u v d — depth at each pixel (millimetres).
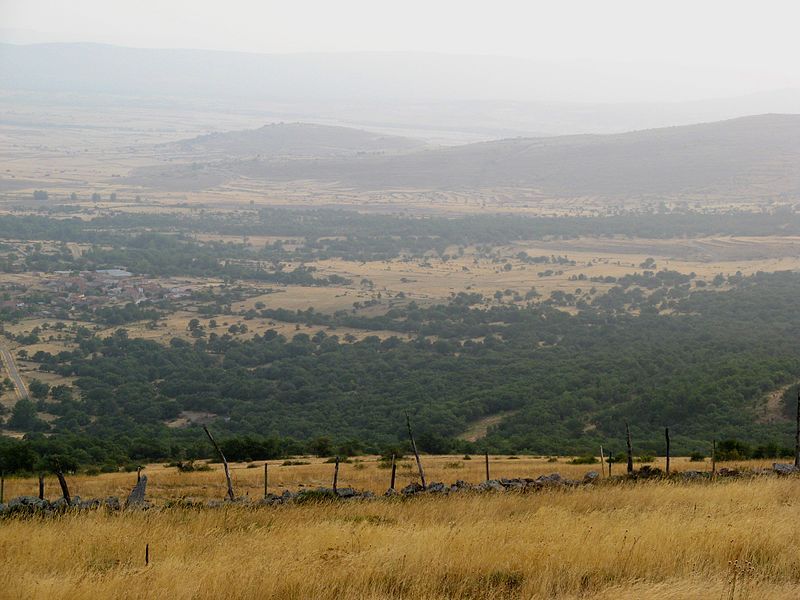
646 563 14148
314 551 15000
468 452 61781
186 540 16719
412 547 14758
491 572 13812
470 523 17656
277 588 12938
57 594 12828
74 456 56156
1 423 87938
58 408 93438
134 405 95625
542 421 76875
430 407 85438
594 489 23062
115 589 13000
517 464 43438
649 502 20922
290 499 23109
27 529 17812
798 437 28719
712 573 13680
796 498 21484
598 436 70375
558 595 12781
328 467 42562
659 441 61344
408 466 42062
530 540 15469
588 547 14789
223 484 34594
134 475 39062
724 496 21422
